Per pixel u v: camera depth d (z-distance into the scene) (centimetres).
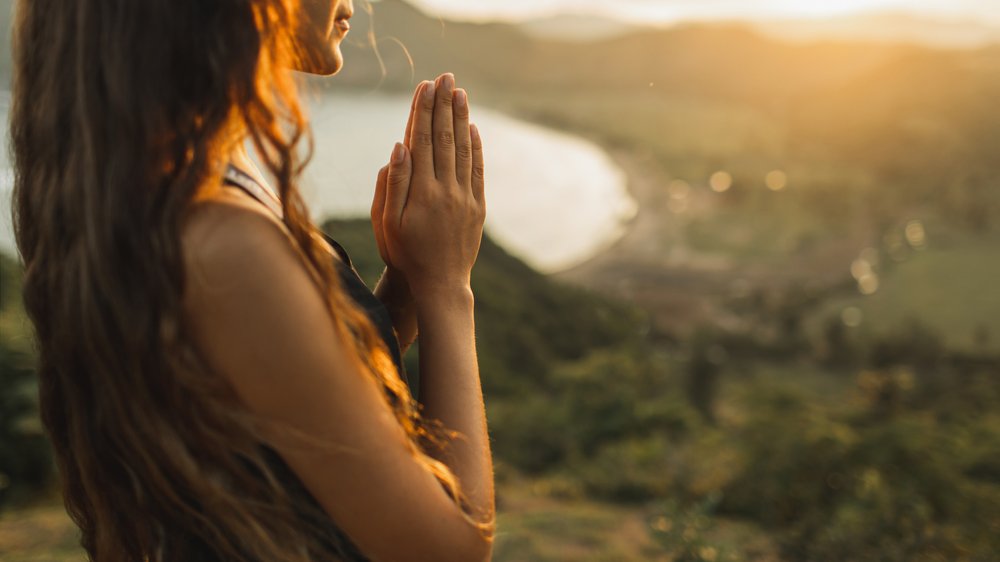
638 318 6669
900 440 818
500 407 1644
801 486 793
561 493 987
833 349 7438
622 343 5678
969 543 576
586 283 10175
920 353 7012
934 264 10575
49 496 627
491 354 3988
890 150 17562
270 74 59
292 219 57
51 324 58
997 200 13588
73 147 54
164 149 54
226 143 56
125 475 60
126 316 51
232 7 55
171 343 52
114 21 53
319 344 53
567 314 5778
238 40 55
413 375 752
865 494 631
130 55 52
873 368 7019
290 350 52
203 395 53
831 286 10200
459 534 59
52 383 62
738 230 12800
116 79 52
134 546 64
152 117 52
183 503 58
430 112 72
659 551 588
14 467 639
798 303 9469
